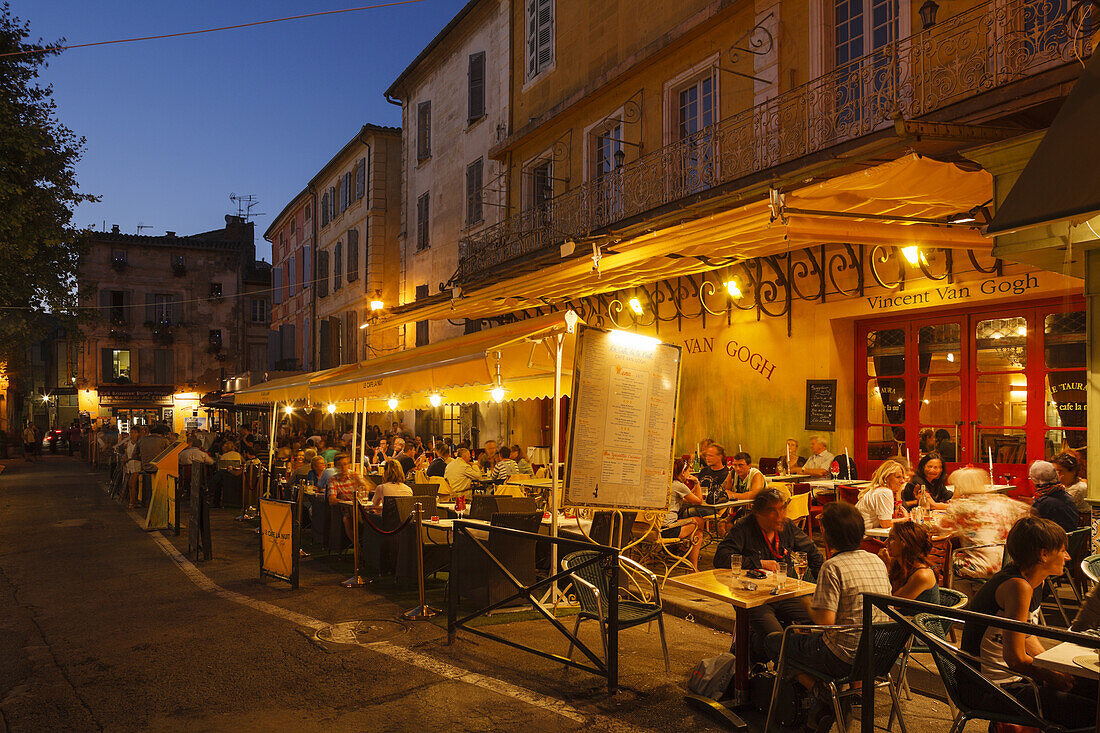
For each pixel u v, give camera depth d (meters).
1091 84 4.54
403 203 27.06
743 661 5.09
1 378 35.00
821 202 6.81
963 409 10.37
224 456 18.11
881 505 7.73
